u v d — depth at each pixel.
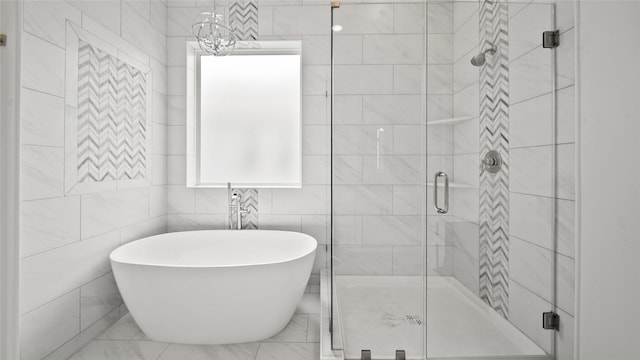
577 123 1.70
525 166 1.85
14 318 1.76
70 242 2.15
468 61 1.83
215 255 3.11
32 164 1.88
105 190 2.47
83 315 2.26
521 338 1.84
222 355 2.16
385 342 1.89
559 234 1.84
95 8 2.36
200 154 3.47
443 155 1.84
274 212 3.29
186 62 3.30
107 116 2.48
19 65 1.76
